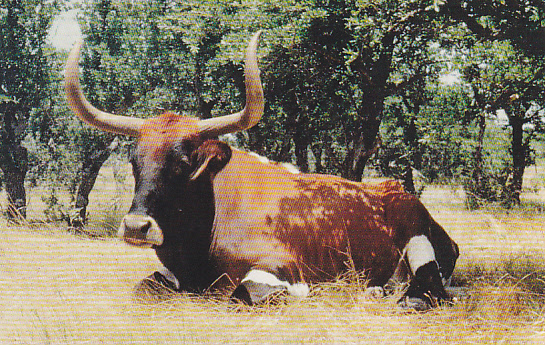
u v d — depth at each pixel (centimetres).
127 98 1140
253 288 399
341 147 1234
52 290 428
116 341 328
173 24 1022
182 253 435
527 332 348
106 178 1384
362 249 469
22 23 1154
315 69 928
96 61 1162
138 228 396
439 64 1029
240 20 827
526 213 758
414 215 472
